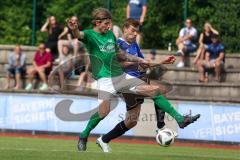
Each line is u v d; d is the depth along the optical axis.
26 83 59.47
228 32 61.91
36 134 50.88
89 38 28.75
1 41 76.19
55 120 50.53
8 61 61.28
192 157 28.64
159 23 66.31
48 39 59.56
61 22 71.75
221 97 56.47
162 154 30.84
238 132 48.75
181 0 65.56
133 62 29.27
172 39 65.94
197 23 64.06
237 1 61.62
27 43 75.38
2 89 55.53
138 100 29.25
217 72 58.41
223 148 45.38
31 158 25.05
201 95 58.12
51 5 72.06
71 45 57.50
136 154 28.50
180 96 54.53
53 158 25.16
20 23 76.25
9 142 39.44
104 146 29.52
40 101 51.09
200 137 48.84
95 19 28.73
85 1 70.94
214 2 63.19
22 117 51.44
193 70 59.75
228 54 61.22
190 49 60.44
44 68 57.56
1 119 51.78
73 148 35.41
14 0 77.25
